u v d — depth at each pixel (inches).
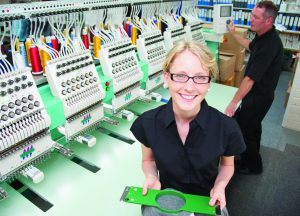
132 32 90.3
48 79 61.4
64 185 57.2
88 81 66.8
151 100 95.0
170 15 110.8
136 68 81.5
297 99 137.5
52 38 68.4
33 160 58.0
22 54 66.0
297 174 109.1
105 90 72.7
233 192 98.9
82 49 70.2
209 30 134.5
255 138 103.6
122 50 77.8
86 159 65.0
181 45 41.2
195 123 44.7
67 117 63.5
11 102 52.0
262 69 85.0
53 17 68.1
